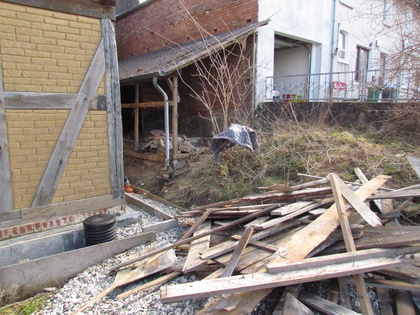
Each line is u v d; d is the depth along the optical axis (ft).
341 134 19.44
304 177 16.40
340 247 9.53
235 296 8.05
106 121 15.24
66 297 10.82
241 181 18.35
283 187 13.24
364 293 8.11
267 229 10.75
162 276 11.03
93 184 15.20
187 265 10.16
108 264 12.52
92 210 15.25
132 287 10.78
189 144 24.73
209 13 29.53
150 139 27.71
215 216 14.07
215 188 18.74
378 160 16.05
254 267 8.95
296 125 21.63
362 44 36.50
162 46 36.94
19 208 13.26
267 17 25.66
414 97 19.02
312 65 31.81
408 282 8.74
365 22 35.68
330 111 22.56
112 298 10.32
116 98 15.44
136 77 22.63
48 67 13.37
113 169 15.69
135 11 41.68
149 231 14.96
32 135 13.25
